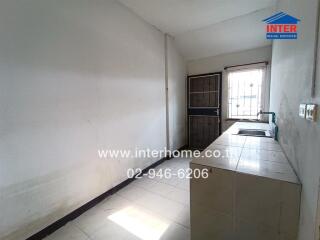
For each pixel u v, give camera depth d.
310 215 0.85
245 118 3.80
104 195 2.29
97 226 1.81
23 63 1.48
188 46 3.81
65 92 1.80
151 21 2.95
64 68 1.78
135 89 2.76
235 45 3.56
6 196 1.42
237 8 2.60
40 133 1.62
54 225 1.75
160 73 3.38
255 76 3.62
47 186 1.69
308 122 0.91
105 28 2.21
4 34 1.36
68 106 1.83
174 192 2.44
